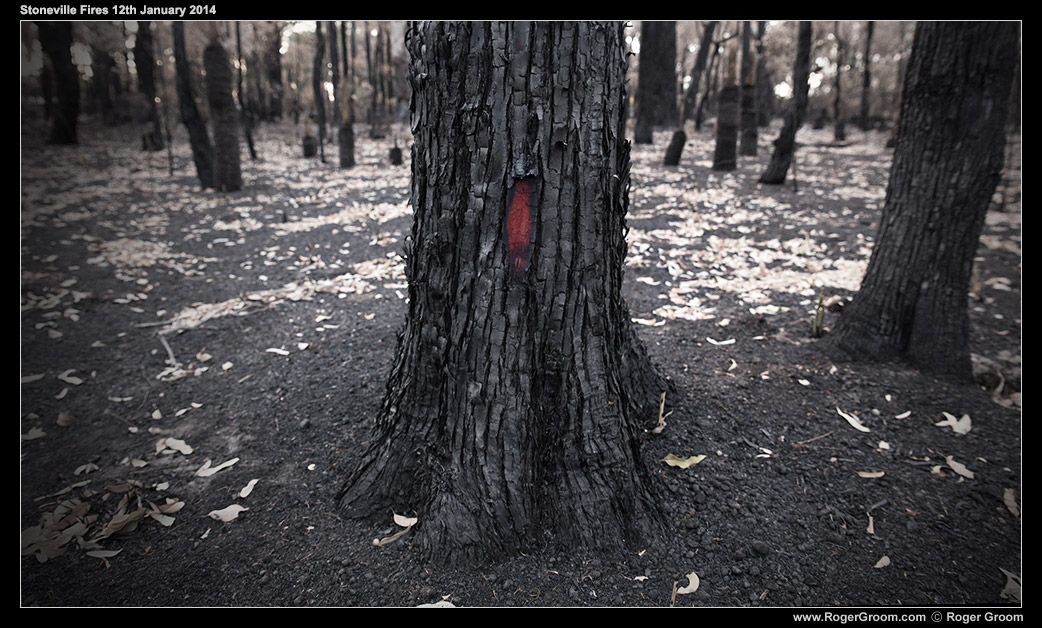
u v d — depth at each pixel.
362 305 4.48
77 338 4.04
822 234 6.42
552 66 1.64
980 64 2.76
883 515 2.12
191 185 10.84
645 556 1.90
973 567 1.89
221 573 1.91
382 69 22.62
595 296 1.88
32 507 2.29
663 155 13.89
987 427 2.65
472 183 1.72
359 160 14.55
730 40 10.59
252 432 2.77
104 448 2.71
